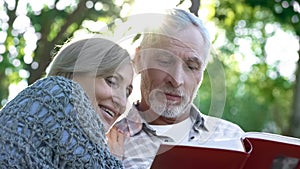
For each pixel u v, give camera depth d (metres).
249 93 17.00
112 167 1.99
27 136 1.93
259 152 2.25
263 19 12.79
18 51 9.06
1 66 9.13
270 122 17.06
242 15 12.07
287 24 11.34
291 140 2.26
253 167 2.27
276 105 15.86
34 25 8.79
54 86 2.02
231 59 14.78
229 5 11.71
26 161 1.90
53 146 1.93
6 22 8.73
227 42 13.96
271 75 15.23
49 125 1.94
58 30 8.59
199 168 2.15
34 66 7.77
